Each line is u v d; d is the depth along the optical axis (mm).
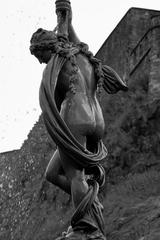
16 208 34688
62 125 5371
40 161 36438
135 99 31375
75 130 5438
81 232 5297
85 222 5293
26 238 30984
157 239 18172
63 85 5598
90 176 5562
